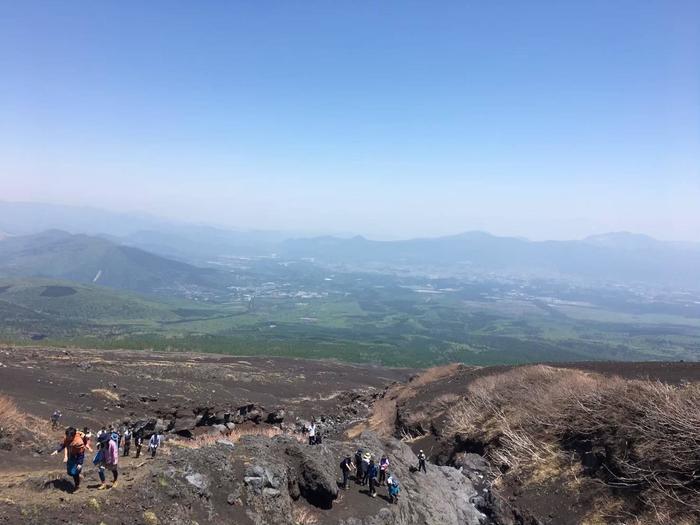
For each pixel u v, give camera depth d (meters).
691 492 19.27
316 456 20.30
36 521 11.62
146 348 113.81
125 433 26.00
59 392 37.50
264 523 16.44
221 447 19.08
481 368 58.16
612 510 20.98
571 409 27.36
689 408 21.25
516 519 23.84
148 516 13.59
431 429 38.12
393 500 21.53
